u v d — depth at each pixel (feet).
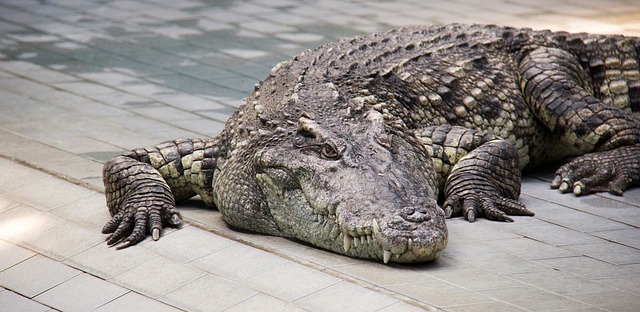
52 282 56.24
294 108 63.87
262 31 120.67
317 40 116.26
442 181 69.41
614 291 52.16
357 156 58.08
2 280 57.00
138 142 80.64
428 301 49.60
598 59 81.92
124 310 52.13
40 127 83.66
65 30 119.75
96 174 72.18
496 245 59.36
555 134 77.36
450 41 79.51
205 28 122.11
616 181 71.67
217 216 66.54
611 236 61.87
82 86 97.09
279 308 50.16
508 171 67.87
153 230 60.75
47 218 64.44
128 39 116.26
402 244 53.36
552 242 60.34
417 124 71.41
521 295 51.03
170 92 95.81
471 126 74.13
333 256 57.00
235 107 91.50
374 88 70.38
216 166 67.05
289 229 60.03
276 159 59.62
